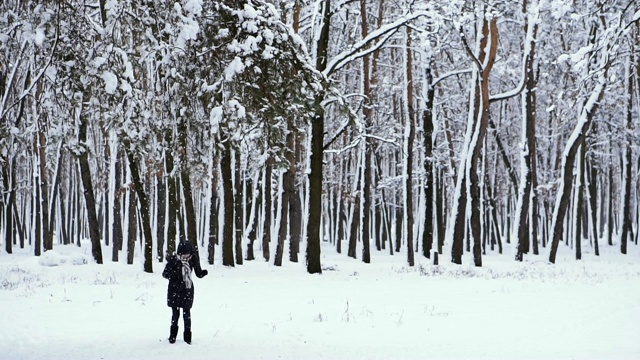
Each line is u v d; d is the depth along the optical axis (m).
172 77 14.18
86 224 71.25
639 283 20.97
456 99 42.28
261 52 14.66
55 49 12.36
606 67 13.95
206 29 14.28
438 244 45.00
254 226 35.59
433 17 27.09
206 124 15.23
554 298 16.81
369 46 36.09
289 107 15.54
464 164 32.59
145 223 24.75
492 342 10.75
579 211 37.62
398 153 48.62
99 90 12.91
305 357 9.42
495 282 21.52
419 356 9.50
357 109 34.62
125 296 16.64
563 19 31.58
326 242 64.06
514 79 38.91
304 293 17.91
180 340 10.80
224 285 19.80
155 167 24.25
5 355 9.54
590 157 43.47
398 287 19.78
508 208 61.97
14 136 16.48
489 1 29.17
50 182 54.47
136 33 13.88
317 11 26.84
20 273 24.16
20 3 12.79
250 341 10.73
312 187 25.89
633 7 21.92
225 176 26.56
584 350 9.87
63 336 11.06
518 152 49.88
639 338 11.02
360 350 10.00
